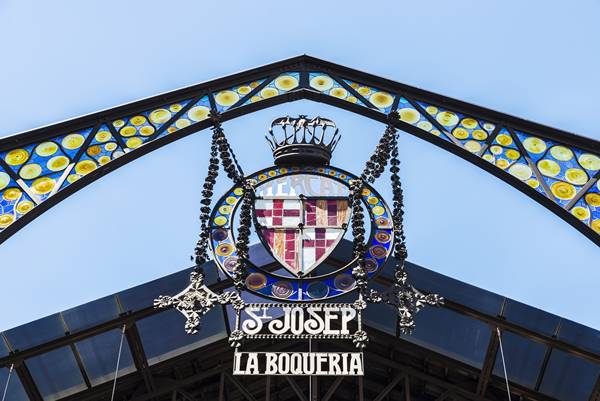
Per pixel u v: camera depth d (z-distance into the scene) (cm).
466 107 1181
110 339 2236
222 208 1129
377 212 1131
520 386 2291
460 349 2305
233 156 1153
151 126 1170
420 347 2345
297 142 1186
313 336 1044
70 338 2178
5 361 2148
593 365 2170
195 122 1183
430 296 1086
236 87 1226
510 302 2183
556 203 1095
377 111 1199
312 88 1232
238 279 1065
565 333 2162
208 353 2405
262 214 1136
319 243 1116
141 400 2372
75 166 1118
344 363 1038
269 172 1165
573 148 1132
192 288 1077
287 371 1034
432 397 2586
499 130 1161
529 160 1132
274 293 1071
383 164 1151
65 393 2275
